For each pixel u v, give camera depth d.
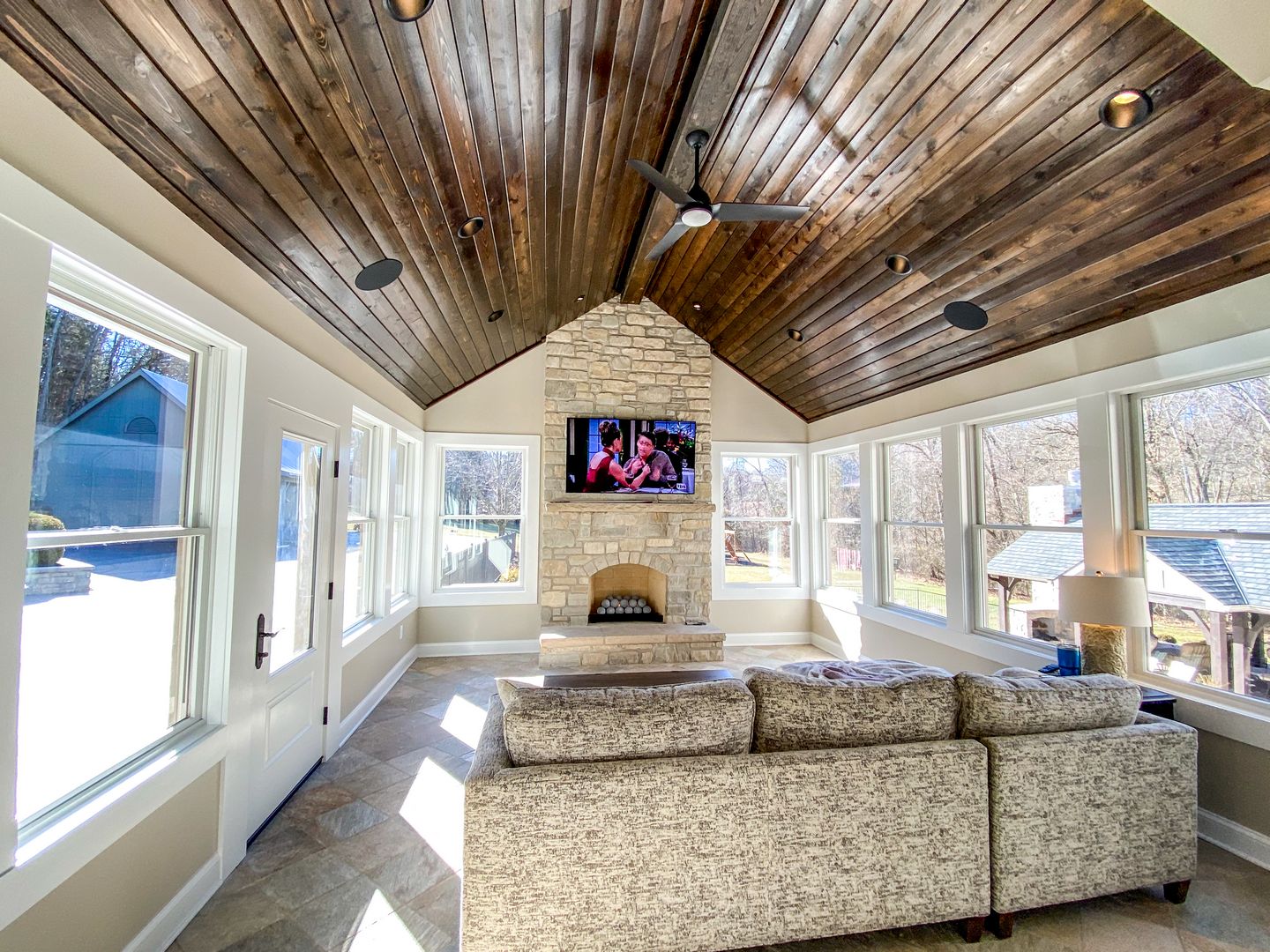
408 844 2.53
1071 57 2.07
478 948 1.72
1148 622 2.72
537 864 1.74
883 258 3.58
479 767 1.81
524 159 2.67
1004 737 2.07
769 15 2.20
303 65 1.69
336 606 3.44
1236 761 2.54
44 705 1.53
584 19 1.99
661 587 5.97
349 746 3.55
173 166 1.76
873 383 5.15
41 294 1.37
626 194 3.56
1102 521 3.17
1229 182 2.26
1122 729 2.15
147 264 1.72
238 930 2.00
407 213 2.65
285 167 2.01
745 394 6.48
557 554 5.71
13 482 1.32
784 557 6.55
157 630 2.01
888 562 5.36
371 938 1.98
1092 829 2.06
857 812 1.90
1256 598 2.56
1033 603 3.78
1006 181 2.67
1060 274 3.04
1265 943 1.99
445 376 5.31
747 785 1.84
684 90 2.67
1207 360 2.66
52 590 1.56
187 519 2.18
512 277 3.98
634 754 1.87
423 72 1.93
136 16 1.34
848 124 2.73
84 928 1.59
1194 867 2.16
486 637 5.86
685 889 1.81
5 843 1.32
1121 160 2.36
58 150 1.43
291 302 2.79
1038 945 1.98
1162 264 2.70
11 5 1.20
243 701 2.39
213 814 2.21
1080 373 3.33
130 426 1.87
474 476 5.96
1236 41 1.38
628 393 5.95
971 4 2.03
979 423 4.21
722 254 4.41
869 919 1.91
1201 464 2.79
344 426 3.49
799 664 2.53
